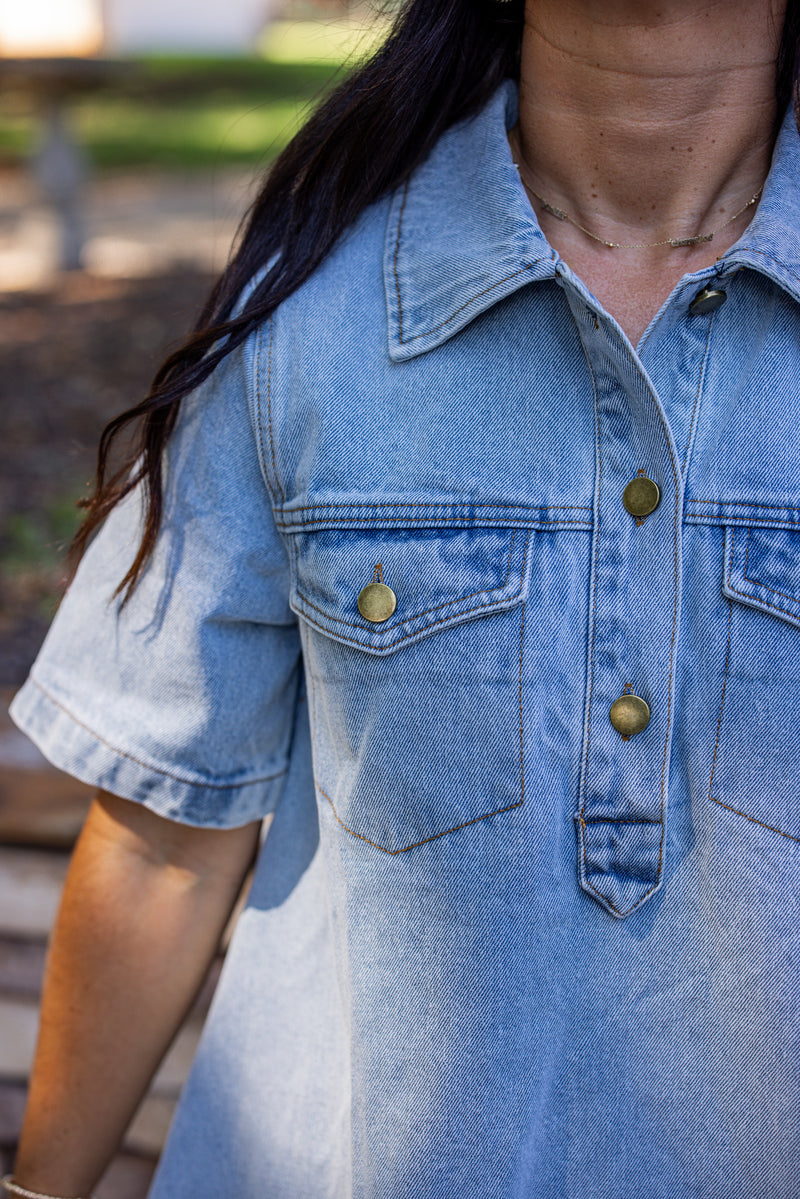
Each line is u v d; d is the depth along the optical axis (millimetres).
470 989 803
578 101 767
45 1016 937
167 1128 1267
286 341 810
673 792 778
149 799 878
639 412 755
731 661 757
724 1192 802
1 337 4988
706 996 789
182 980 935
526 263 760
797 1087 780
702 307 754
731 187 780
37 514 3268
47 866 1273
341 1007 857
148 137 10672
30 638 2592
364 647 789
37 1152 946
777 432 750
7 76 5734
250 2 19078
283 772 908
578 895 794
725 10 735
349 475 791
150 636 859
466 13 818
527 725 779
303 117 921
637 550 767
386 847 810
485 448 779
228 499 829
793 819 761
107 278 6004
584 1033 806
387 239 810
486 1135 811
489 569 777
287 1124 898
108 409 4141
